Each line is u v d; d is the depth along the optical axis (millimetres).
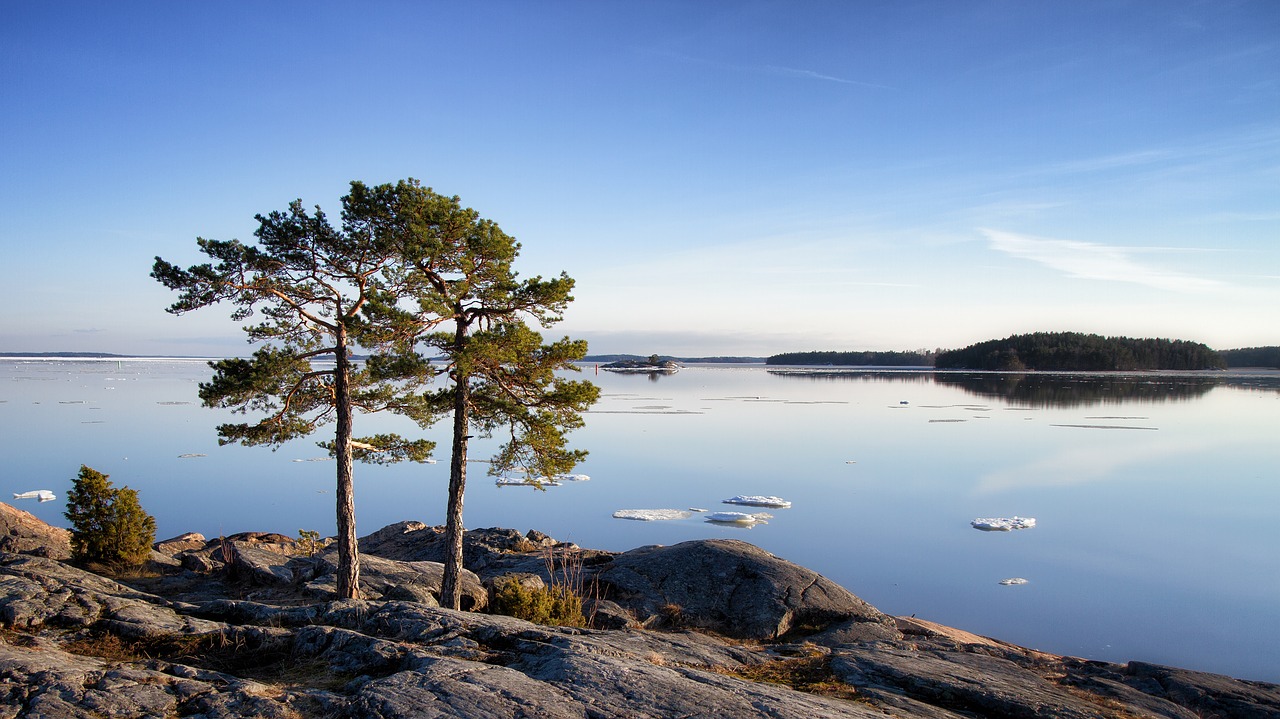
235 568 21250
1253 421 92688
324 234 16875
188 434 76688
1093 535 37188
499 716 7902
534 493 50562
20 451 63750
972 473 56906
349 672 10016
